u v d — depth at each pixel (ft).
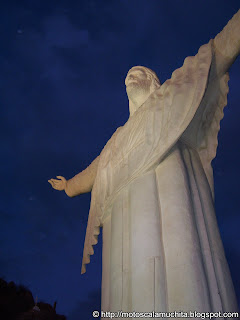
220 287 23.03
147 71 33.40
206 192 27.43
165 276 22.48
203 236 24.47
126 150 28.60
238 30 26.37
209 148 29.86
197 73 27.43
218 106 29.37
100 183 30.14
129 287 23.52
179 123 26.32
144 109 29.19
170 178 26.00
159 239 23.81
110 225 29.37
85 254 30.83
